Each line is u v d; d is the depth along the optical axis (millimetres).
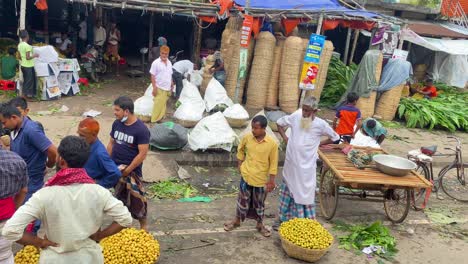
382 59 12039
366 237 5656
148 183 6906
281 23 11734
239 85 10656
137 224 5559
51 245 2920
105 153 4230
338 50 18078
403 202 6340
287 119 5508
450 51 14875
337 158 6348
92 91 12094
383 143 10352
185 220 5832
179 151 8070
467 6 18453
